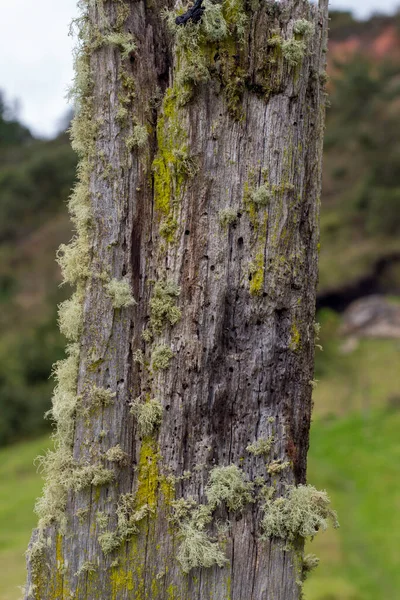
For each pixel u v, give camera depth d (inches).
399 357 765.3
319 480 451.5
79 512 79.6
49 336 815.7
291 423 83.0
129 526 79.4
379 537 342.6
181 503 79.0
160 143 82.0
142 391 81.5
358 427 569.0
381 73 1477.6
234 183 81.3
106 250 81.7
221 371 81.1
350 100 1371.8
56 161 1461.6
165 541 79.4
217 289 80.7
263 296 81.7
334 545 337.4
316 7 85.2
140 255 82.4
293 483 82.8
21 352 792.9
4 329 999.0
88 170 82.8
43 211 1453.0
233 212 80.8
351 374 734.5
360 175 1307.8
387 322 891.4
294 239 82.7
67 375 82.2
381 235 1133.7
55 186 1459.2
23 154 1743.4
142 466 80.5
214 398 80.6
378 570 303.1
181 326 81.0
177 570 79.4
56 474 81.4
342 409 628.7
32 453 615.5
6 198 1448.1
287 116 81.7
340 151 1395.2
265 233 81.5
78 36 83.4
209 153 81.0
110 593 79.1
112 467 80.0
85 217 81.9
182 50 80.0
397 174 1203.2
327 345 827.4
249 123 81.4
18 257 1288.1
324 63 87.6
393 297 1002.1
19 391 731.4
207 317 80.8
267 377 81.9
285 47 80.4
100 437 80.4
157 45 85.0
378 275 1045.8
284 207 81.7
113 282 80.9
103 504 79.7
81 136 83.4
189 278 81.0
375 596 274.5
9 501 450.0
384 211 1133.7
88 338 81.5
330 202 1296.8
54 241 1302.9
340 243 1143.6
